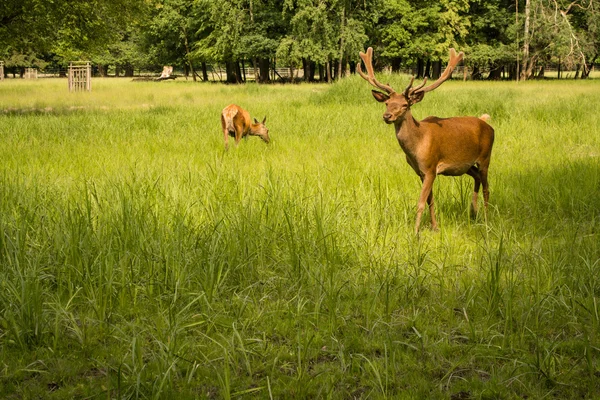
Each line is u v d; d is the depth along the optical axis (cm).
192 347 413
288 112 1811
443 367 394
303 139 1289
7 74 8119
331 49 4231
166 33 5612
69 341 420
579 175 867
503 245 594
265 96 2641
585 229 655
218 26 4916
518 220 694
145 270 510
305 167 930
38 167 930
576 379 375
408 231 643
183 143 1220
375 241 597
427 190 641
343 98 2170
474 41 5009
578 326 438
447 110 1750
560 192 787
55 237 527
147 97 2716
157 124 1535
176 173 839
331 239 570
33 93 3095
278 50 4272
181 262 506
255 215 602
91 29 2378
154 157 1038
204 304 470
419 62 5388
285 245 579
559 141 1221
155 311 468
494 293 462
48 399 355
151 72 8162
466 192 736
